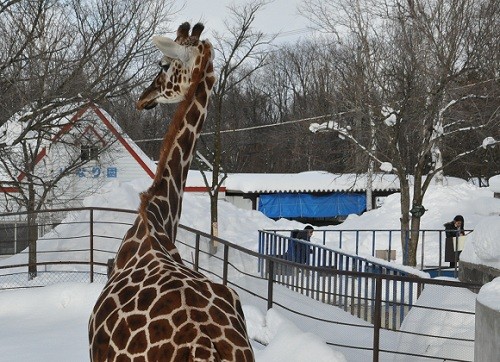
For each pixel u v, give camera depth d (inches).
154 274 154.6
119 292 152.1
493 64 662.5
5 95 584.7
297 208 1326.3
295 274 491.8
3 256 749.3
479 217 859.4
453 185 1010.1
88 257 572.1
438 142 720.3
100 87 629.9
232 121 1923.0
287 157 1865.2
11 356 297.0
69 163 733.9
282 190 1302.9
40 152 731.4
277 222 959.0
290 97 2210.9
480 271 353.4
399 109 687.7
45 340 323.0
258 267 607.2
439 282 239.8
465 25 693.3
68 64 617.0
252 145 1956.2
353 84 728.3
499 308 188.7
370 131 745.6
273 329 295.9
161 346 129.7
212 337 132.3
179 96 204.5
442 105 693.9
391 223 909.2
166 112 1601.9
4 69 581.0
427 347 265.0
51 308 385.7
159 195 190.1
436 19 668.7
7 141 598.2
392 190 1330.0
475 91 704.4
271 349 262.5
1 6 587.8
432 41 647.1
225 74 885.8
